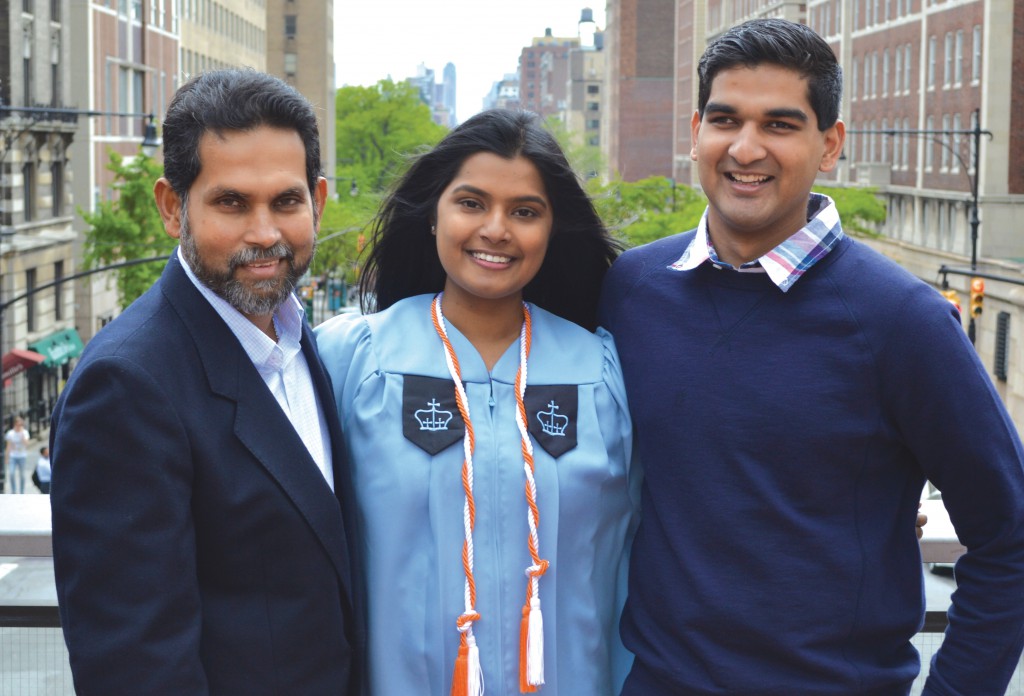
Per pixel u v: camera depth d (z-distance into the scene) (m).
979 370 3.34
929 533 4.06
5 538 3.90
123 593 2.84
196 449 2.96
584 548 3.59
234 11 74.56
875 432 3.38
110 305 46.72
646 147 142.75
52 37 40.28
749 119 3.44
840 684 3.36
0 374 25.62
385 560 3.45
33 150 38.81
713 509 3.40
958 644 3.37
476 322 3.71
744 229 3.51
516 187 3.57
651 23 140.88
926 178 57.50
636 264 3.80
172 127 3.03
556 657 3.54
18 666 3.93
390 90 106.12
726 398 3.43
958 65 53.25
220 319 3.09
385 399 3.55
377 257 4.02
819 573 3.36
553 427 3.59
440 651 3.45
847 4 69.88
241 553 3.01
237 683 3.00
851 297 3.40
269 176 3.00
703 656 3.39
